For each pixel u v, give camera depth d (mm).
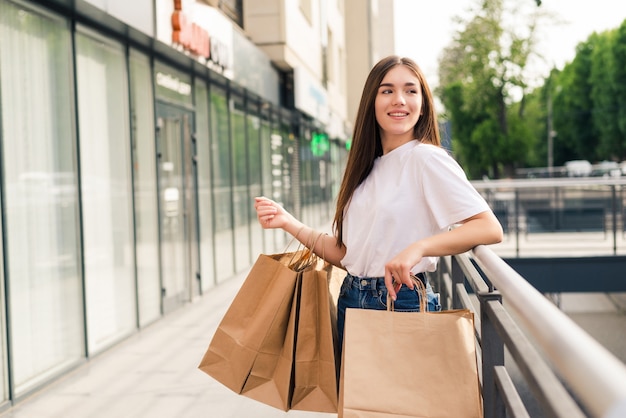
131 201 6129
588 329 16516
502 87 43312
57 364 4699
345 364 1614
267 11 11203
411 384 1584
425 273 1944
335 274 2193
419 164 1814
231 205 9594
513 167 48656
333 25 22641
